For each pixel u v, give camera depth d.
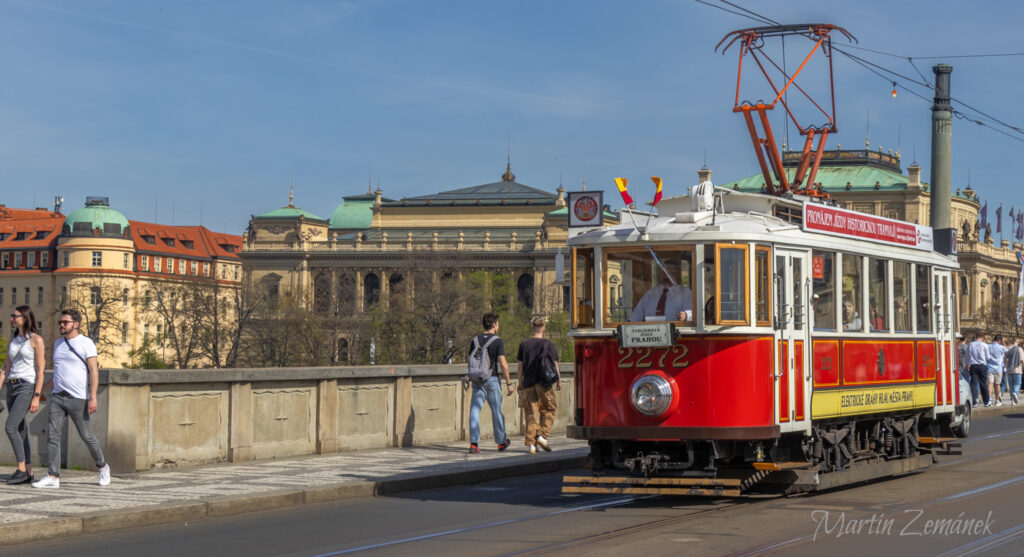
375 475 15.61
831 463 14.52
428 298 103.56
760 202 14.20
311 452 18.48
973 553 10.34
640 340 13.02
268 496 13.45
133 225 165.38
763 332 13.09
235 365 100.94
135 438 15.68
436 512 13.20
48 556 10.41
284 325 101.69
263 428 17.62
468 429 21.53
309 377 18.20
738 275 13.00
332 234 166.12
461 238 152.75
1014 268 156.38
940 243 18.69
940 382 17.84
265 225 160.00
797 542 10.91
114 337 128.38
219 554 10.48
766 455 13.31
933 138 32.28
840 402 14.53
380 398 19.77
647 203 14.59
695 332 12.91
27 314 14.27
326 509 13.47
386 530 11.84
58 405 14.03
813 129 18.42
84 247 154.12
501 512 13.17
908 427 16.72
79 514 11.81
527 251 150.00
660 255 13.19
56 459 14.03
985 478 16.34
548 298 141.50
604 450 13.62
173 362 105.06
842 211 14.91
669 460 13.20
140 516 12.10
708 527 11.80
